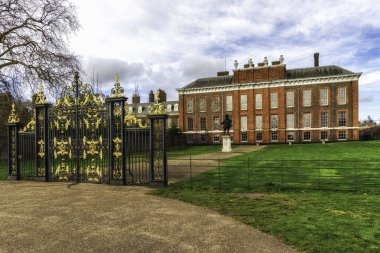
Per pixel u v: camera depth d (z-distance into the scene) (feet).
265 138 151.43
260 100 153.58
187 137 168.14
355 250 14.34
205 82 171.42
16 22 70.28
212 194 28.04
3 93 71.92
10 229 18.22
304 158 58.34
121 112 33.27
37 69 71.10
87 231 17.71
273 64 155.94
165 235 16.92
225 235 16.81
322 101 142.61
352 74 136.56
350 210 21.49
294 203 23.97
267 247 15.05
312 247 14.82
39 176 37.52
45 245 15.60
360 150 75.77
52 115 37.47
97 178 35.14
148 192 29.35
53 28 72.74
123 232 17.48
